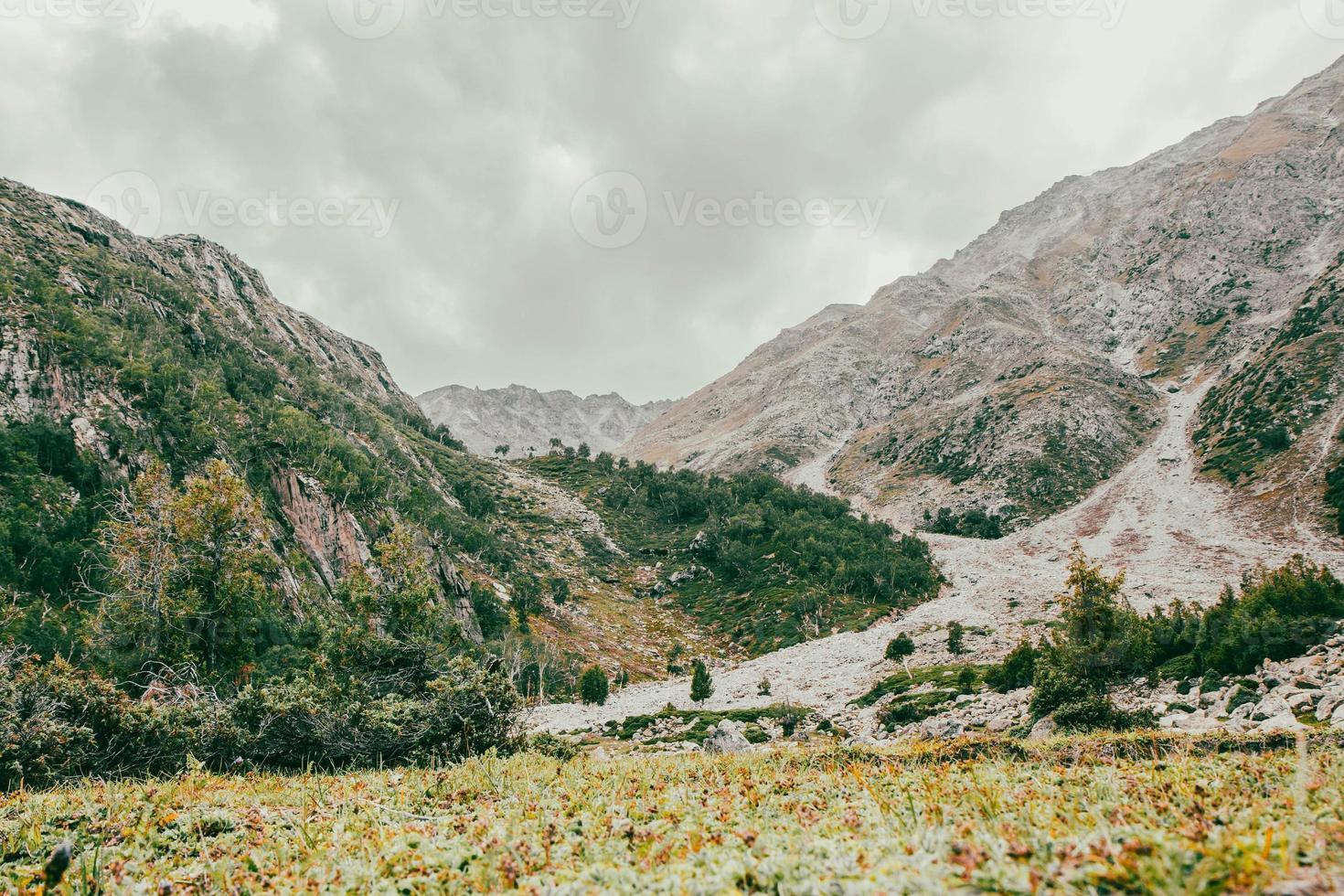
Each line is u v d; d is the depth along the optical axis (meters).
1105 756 14.83
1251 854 4.31
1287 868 4.24
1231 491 145.00
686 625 119.25
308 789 12.28
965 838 5.58
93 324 101.69
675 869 5.70
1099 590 29.05
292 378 159.38
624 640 111.75
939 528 182.38
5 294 95.81
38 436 73.25
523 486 188.75
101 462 77.44
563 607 119.44
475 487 171.62
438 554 99.75
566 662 95.81
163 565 30.34
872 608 108.25
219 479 32.69
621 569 148.00
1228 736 15.70
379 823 9.14
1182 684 34.34
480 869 6.38
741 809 8.95
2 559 55.38
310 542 87.00
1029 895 4.25
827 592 114.12
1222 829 5.11
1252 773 9.20
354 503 96.50
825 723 49.91
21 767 15.87
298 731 19.52
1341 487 120.56
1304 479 132.00
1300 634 31.56
